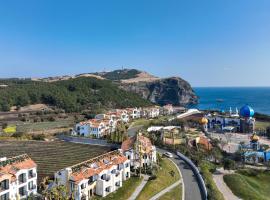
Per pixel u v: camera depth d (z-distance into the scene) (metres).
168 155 146.50
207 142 178.62
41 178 106.44
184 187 104.69
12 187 81.44
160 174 111.88
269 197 113.88
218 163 146.62
